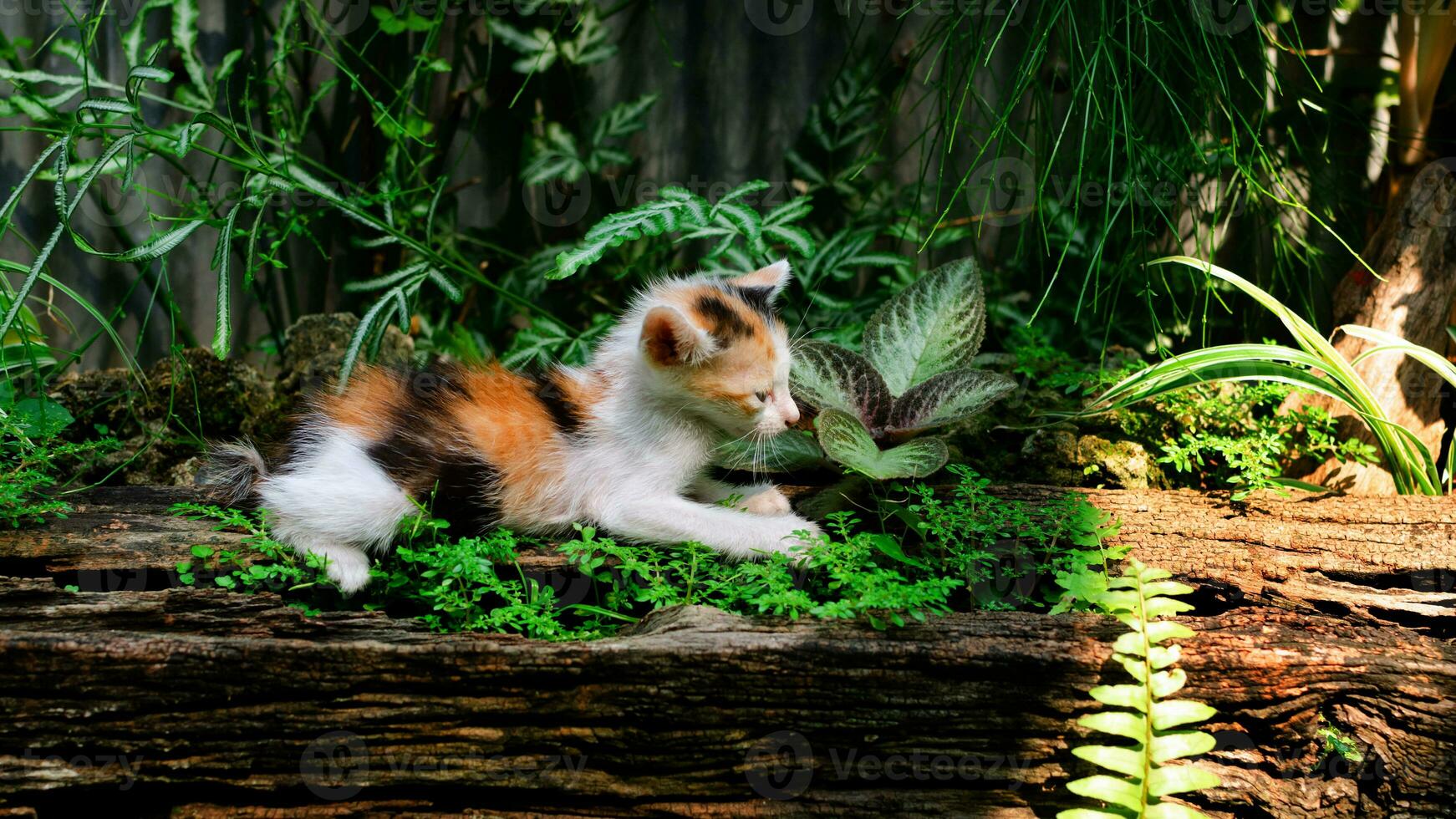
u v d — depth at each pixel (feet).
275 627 5.11
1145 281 6.02
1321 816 5.13
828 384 5.57
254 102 6.23
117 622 5.11
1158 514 5.52
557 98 6.42
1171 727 5.11
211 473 5.49
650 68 6.42
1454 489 5.72
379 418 5.41
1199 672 5.14
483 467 5.37
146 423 5.85
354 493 5.32
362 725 5.07
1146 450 5.79
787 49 6.41
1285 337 6.26
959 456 5.79
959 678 5.12
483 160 6.45
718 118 6.44
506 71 6.40
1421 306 5.90
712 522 5.35
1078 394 5.92
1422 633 5.29
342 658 5.07
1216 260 6.25
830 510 5.51
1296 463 5.87
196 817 5.06
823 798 5.11
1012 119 6.29
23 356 5.74
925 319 5.68
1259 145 5.96
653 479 5.41
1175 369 5.65
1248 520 5.49
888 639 5.12
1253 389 5.83
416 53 6.35
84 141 6.19
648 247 6.42
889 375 5.65
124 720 5.04
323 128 6.36
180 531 5.35
